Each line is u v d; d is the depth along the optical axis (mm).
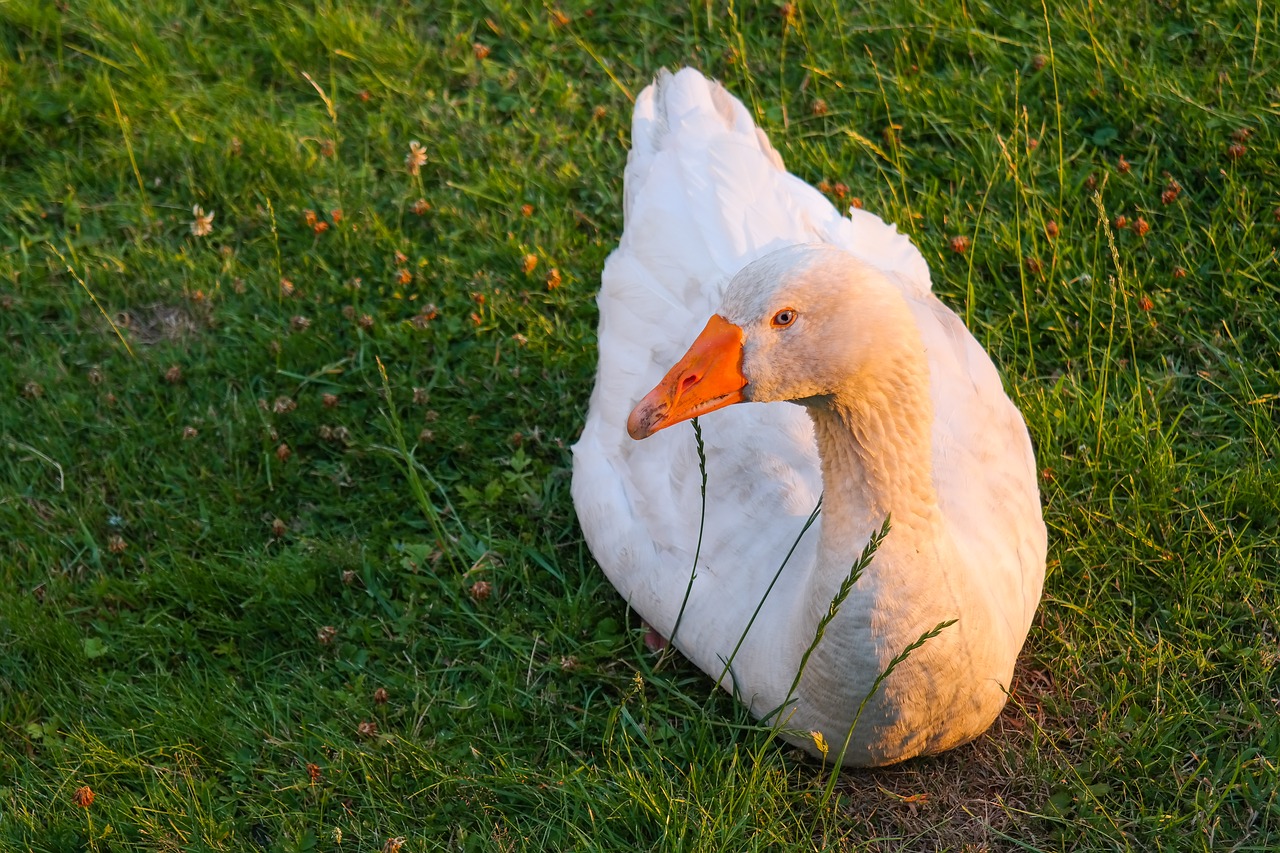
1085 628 5840
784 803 5312
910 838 5262
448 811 5473
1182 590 5809
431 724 5809
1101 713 5488
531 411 7062
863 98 8148
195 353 7559
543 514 6621
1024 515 5387
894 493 4477
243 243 8078
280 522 6676
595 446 6230
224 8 9242
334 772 5594
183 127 8531
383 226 7848
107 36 9016
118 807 5508
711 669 5496
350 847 5418
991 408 5625
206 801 5586
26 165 8641
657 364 6016
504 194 8039
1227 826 5086
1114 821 5105
